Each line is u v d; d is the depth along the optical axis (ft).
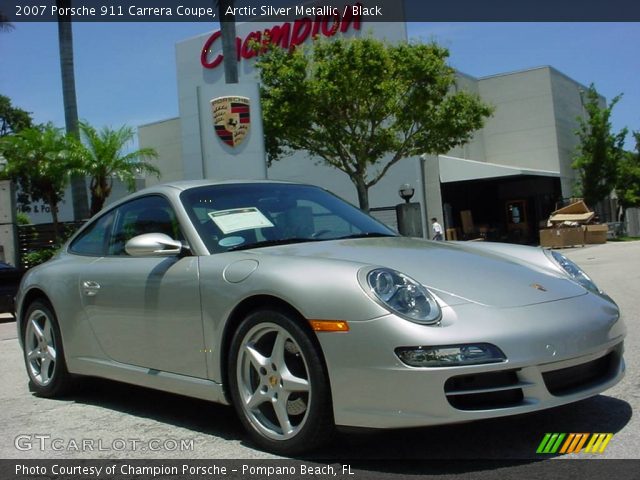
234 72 58.34
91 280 14.12
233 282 11.14
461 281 10.59
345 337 9.69
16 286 39.83
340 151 65.72
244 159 53.36
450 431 11.41
